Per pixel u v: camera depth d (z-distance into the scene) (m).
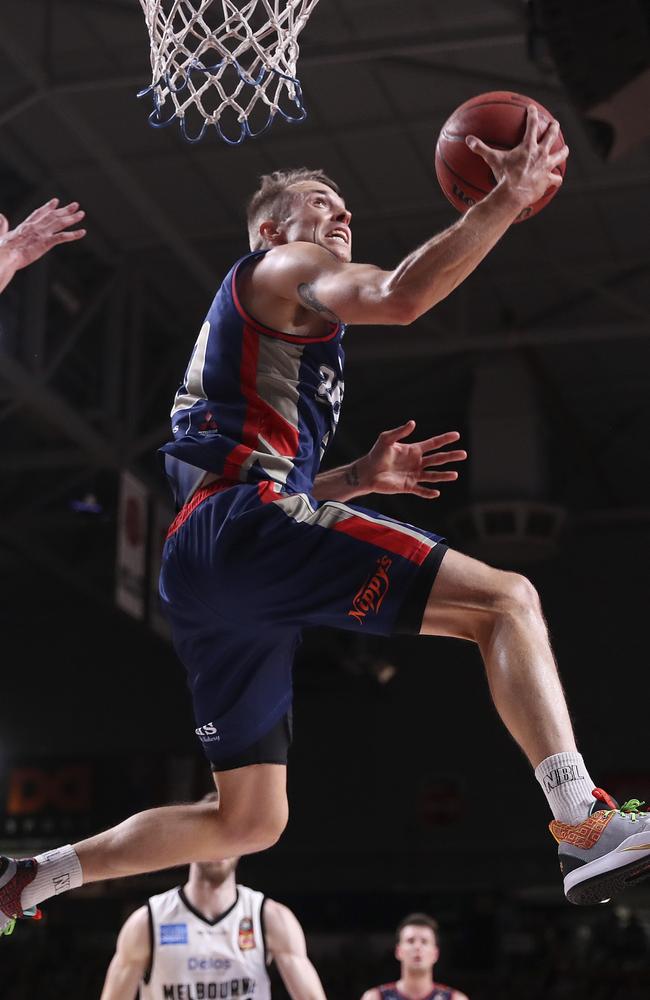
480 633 4.43
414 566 4.43
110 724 37.34
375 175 21.62
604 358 28.20
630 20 8.70
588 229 23.12
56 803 36.84
